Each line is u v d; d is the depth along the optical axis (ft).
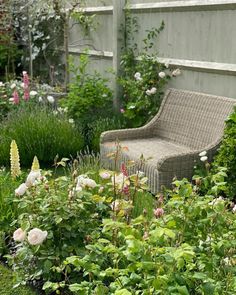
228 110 16.84
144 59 21.50
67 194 10.68
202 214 8.31
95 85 23.20
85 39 26.53
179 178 15.69
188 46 19.49
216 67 18.02
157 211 8.39
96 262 8.34
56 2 26.68
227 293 7.30
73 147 19.75
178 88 20.33
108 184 10.80
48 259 9.87
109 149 18.03
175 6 19.66
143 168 16.06
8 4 31.86
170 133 19.02
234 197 14.66
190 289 7.14
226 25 17.51
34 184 10.76
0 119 22.52
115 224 7.94
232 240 8.07
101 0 24.93
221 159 14.85
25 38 31.91
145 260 7.07
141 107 21.39
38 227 10.19
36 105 22.30
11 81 26.25
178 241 8.18
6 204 12.39
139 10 21.99
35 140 19.40
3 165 19.07
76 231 10.39
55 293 10.15
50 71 29.58
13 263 10.59
